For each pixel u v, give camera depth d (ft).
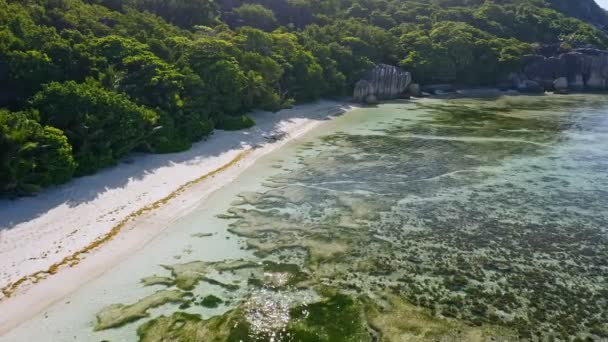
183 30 221.25
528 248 85.81
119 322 63.41
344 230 92.38
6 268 73.46
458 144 159.02
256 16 297.74
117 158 122.01
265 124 178.40
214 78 166.09
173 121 141.28
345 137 168.14
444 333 61.72
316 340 60.39
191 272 75.87
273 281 74.02
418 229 93.09
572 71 328.49
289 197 109.29
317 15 339.57
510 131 181.16
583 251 84.84
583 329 63.21
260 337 60.90
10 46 126.52
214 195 109.50
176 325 63.21
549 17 405.18
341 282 74.13
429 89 295.69
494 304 68.69
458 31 321.73
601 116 216.74
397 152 148.36
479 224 95.61
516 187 116.78
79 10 181.47
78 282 72.28
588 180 122.11
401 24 361.51
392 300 69.26
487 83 321.52
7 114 95.40
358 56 273.33
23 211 90.68
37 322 63.26
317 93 231.71
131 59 144.46
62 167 101.55
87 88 117.50
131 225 91.04
